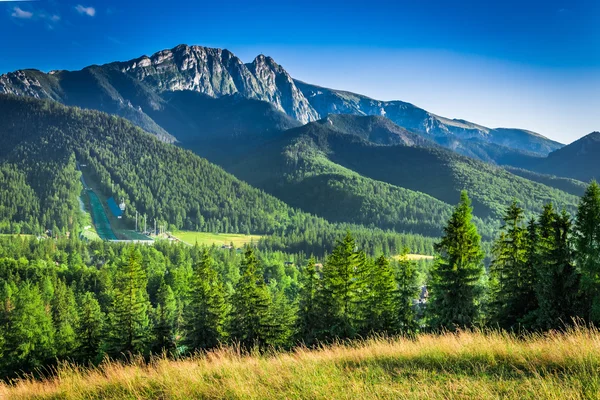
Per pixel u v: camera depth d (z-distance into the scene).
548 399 5.80
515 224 28.61
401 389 6.89
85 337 41.91
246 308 34.97
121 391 8.35
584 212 22.92
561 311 22.16
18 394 9.05
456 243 26.80
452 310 25.86
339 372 8.24
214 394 7.40
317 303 34.69
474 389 6.55
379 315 33.19
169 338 38.97
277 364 9.12
